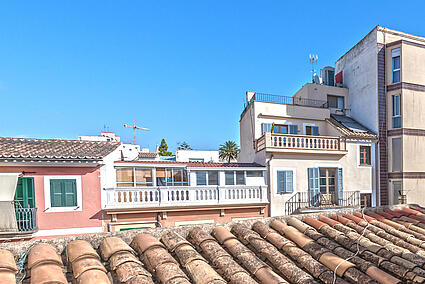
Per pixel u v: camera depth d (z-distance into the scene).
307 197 19.64
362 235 5.46
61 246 3.96
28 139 15.93
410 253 4.73
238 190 17.34
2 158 12.52
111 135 48.28
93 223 14.57
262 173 18.78
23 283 3.10
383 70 23.09
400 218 6.95
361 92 24.86
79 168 14.50
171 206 15.54
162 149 79.75
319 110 23.81
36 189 13.67
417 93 22.31
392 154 22.36
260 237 4.84
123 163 15.88
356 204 20.53
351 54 26.36
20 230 12.79
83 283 2.89
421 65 22.59
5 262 3.21
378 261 4.31
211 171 17.53
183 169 17.45
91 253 3.54
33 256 3.41
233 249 4.25
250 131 22.88
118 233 4.36
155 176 16.75
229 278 3.48
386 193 22.30
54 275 3.00
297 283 3.59
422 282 3.76
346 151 20.86
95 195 14.71
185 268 3.61
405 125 21.83
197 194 16.31
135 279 3.08
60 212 14.05
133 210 14.98
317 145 20.19
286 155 19.42
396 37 23.73
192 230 4.79
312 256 4.38
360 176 21.53
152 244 3.94
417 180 21.89
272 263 4.09
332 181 20.83
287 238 5.07
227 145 66.50
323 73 29.08
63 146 15.95
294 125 22.81
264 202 17.75
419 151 22.17
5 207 12.47
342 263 3.99
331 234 5.30
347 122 24.11
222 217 16.81
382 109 22.86
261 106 22.09
